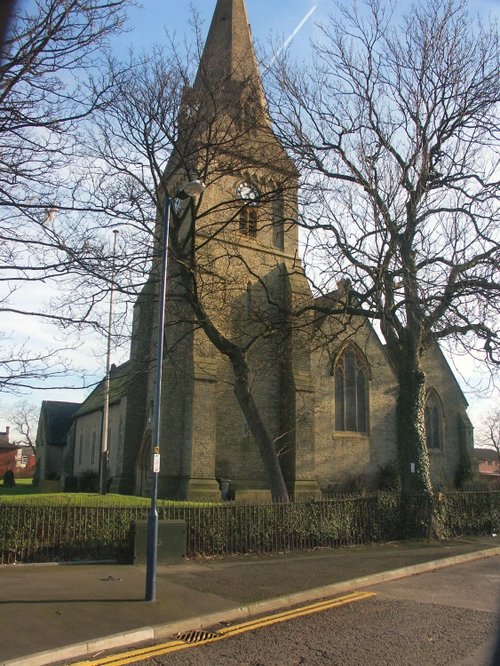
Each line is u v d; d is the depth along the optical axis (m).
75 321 11.55
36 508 12.21
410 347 18.11
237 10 31.30
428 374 36.47
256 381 28.69
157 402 10.07
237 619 8.54
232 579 10.88
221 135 21.08
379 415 32.91
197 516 13.84
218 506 14.17
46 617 7.92
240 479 27.59
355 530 16.11
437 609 9.04
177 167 19.14
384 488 31.17
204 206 27.09
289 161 20.00
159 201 18.19
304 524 15.20
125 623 7.77
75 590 9.55
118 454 32.28
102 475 27.36
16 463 87.44
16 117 9.57
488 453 92.62
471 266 16.81
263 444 19.14
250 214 28.45
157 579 10.72
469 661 6.56
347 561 13.14
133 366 24.61
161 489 25.98
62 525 12.38
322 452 30.42
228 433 27.73
